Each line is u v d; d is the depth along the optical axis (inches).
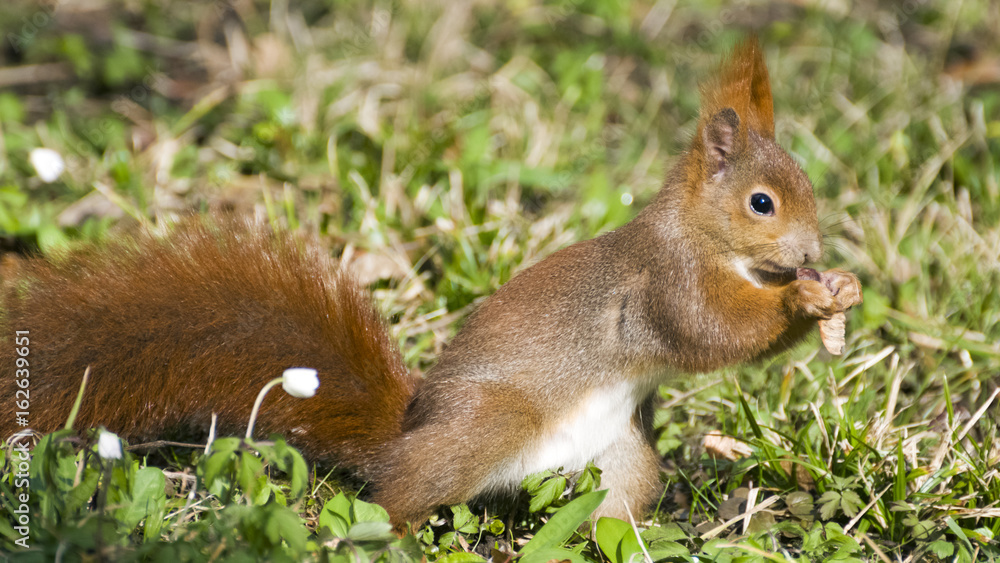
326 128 502.9
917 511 281.7
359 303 307.0
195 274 293.3
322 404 297.9
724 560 259.6
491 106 541.0
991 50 595.8
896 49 592.7
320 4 625.6
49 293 283.0
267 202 421.1
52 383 277.1
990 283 406.3
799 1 669.3
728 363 309.3
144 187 454.0
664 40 626.5
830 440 314.3
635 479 308.7
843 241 442.9
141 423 285.1
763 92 330.3
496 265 417.7
